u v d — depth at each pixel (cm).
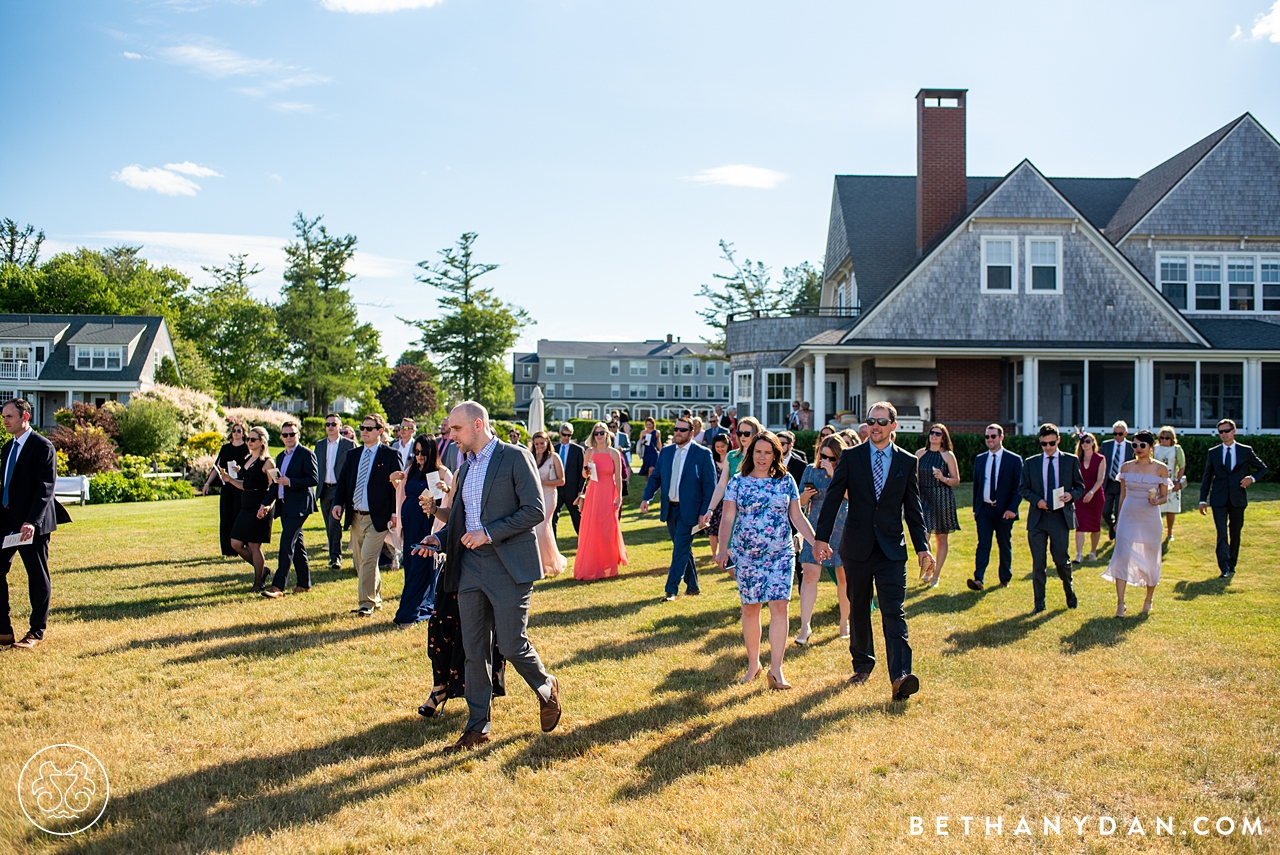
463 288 6812
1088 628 745
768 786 435
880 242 2905
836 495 615
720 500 877
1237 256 2662
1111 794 424
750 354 2823
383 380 6431
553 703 509
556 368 8612
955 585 958
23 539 682
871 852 370
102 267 8081
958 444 2180
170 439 2958
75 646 695
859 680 607
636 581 1001
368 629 755
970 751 476
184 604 857
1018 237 2456
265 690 589
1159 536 788
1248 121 2661
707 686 595
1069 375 2519
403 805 417
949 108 2720
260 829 393
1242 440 2055
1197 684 587
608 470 1019
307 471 912
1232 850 369
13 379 5294
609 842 381
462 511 511
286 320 6003
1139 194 2938
